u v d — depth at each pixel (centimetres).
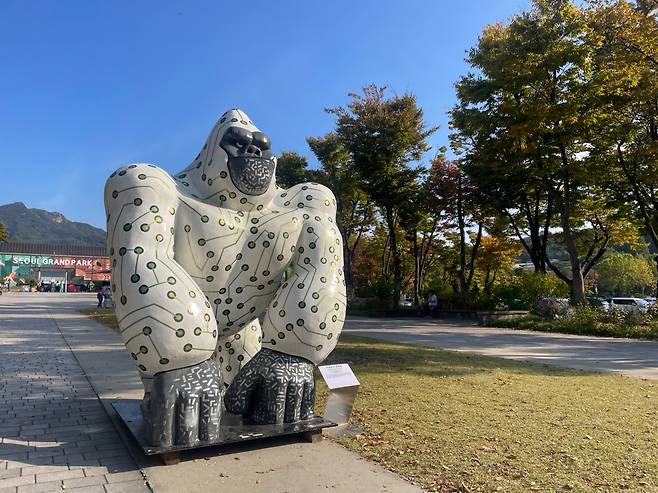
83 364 884
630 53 1766
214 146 434
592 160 1970
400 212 2623
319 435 440
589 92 1780
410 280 3866
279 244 442
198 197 431
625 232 2602
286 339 434
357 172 2673
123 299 371
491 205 2344
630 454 424
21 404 595
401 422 510
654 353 1130
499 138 2052
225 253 425
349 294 3184
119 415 491
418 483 360
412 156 2589
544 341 1359
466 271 3372
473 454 419
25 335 1356
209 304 396
